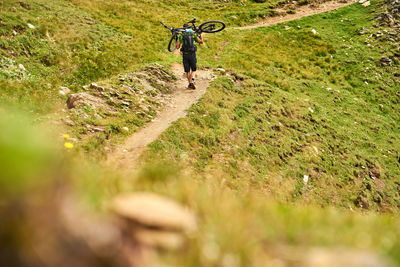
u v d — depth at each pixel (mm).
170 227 1499
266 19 38812
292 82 23625
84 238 1113
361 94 26047
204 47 25922
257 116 14914
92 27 23375
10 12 19750
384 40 33031
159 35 26406
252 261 1807
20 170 979
